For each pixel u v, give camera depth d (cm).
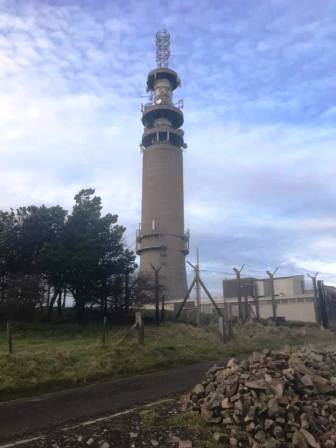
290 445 775
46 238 3928
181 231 6359
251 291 5572
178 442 792
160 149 6562
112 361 1741
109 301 3978
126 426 891
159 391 1296
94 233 3819
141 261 6316
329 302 5500
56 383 1449
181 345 2262
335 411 900
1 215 3928
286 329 3438
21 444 811
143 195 6550
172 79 7219
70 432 871
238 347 2491
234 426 843
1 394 1302
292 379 959
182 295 6047
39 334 2958
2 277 3806
